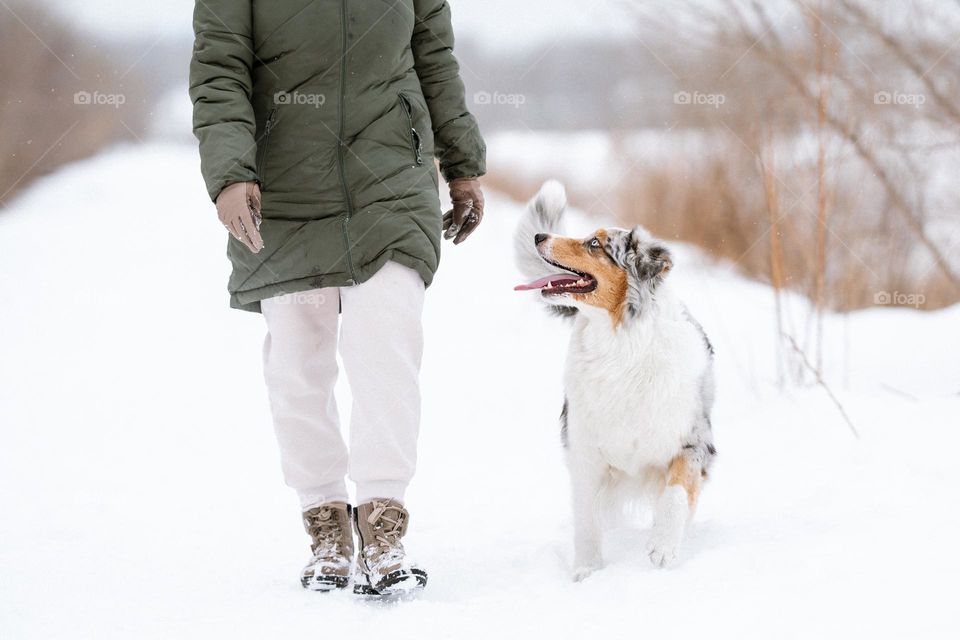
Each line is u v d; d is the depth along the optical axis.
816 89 11.19
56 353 11.42
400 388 4.64
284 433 4.93
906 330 10.90
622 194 13.98
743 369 10.17
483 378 10.61
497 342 11.97
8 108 18.42
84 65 19.12
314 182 4.67
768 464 7.09
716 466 7.13
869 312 11.62
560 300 5.59
